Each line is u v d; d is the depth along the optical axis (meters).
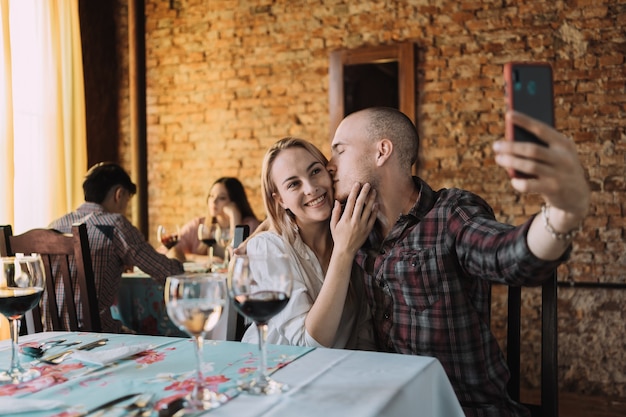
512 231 1.26
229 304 1.88
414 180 1.65
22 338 1.50
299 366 1.15
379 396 0.96
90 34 4.72
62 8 4.37
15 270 1.17
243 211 4.05
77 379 1.10
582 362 3.67
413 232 1.54
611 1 3.63
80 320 2.45
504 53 3.86
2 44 3.78
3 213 3.77
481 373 1.49
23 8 4.10
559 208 1.01
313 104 4.34
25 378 1.10
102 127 4.81
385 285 1.56
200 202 4.67
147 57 4.81
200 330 0.97
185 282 0.97
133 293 3.01
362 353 1.25
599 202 3.64
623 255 3.60
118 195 2.84
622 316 3.59
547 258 1.12
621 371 3.59
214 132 4.62
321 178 1.69
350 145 1.62
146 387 1.04
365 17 4.19
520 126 0.95
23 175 4.08
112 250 2.60
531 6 3.80
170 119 4.75
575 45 3.70
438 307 1.49
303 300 1.58
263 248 1.69
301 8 4.36
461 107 3.96
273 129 4.45
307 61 4.35
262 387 1.00
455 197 1.55
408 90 4.03
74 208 4.40
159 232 3.68
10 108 3.79
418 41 4.05
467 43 3.94
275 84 4.45
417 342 1.51
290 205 1.68
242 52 4.54
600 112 3.65
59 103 4.26
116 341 1.42
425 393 1.10
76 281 2.47
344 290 1.51
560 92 3.72
